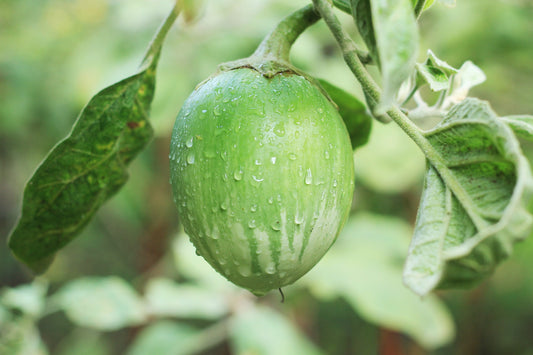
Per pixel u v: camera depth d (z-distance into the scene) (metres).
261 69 0.35
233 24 0.74
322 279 0.63
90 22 1.01
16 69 0.98
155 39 0.38
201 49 0.73
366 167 0.75
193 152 0.35
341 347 1.20
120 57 0.79
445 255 0.31
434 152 0.33
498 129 0.31
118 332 1.28
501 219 0.31
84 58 0.85
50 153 0.37
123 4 0.84
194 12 0.37
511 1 0.77
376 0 0.30
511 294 1.28
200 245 0.35
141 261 1.10
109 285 0.61
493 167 0.32
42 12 1.03
